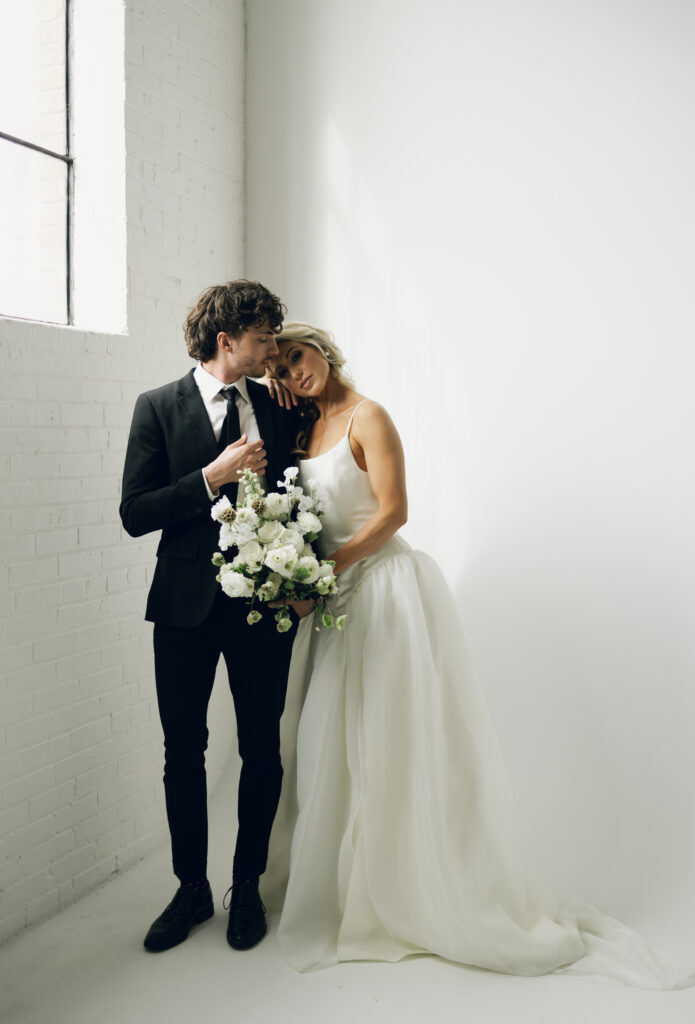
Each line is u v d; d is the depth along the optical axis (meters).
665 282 2.82
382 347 3.21
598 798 2.93
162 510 2.24
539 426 3.00
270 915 2.55
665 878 2.73
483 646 3.09
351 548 2.40
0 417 2.31
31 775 2.45
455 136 3.06
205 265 3.19
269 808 2.45
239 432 2.36
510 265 3.01
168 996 2.16
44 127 2.73
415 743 2.35
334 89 3.24
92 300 2.85
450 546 3.13
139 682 2.89
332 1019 2.08
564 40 2.90
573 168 2.91
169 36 2.95
